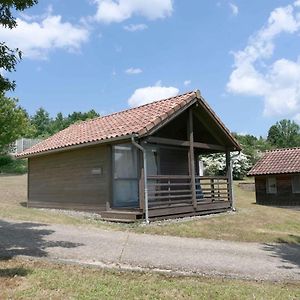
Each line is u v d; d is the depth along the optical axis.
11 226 11.68
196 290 6.23
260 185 25.92
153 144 16.73
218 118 17.36
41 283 6.21
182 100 15.26
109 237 10.68
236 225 13.94
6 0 7.77
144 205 13.41
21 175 35.06
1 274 6.59
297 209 23.30
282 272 7.87
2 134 31.83
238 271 7.76
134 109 17.59
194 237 11.64
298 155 25.84
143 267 7.64
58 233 10.86
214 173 38.19
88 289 6.02
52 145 17.56
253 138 66.06
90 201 15.40
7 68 7.94
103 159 14.98
